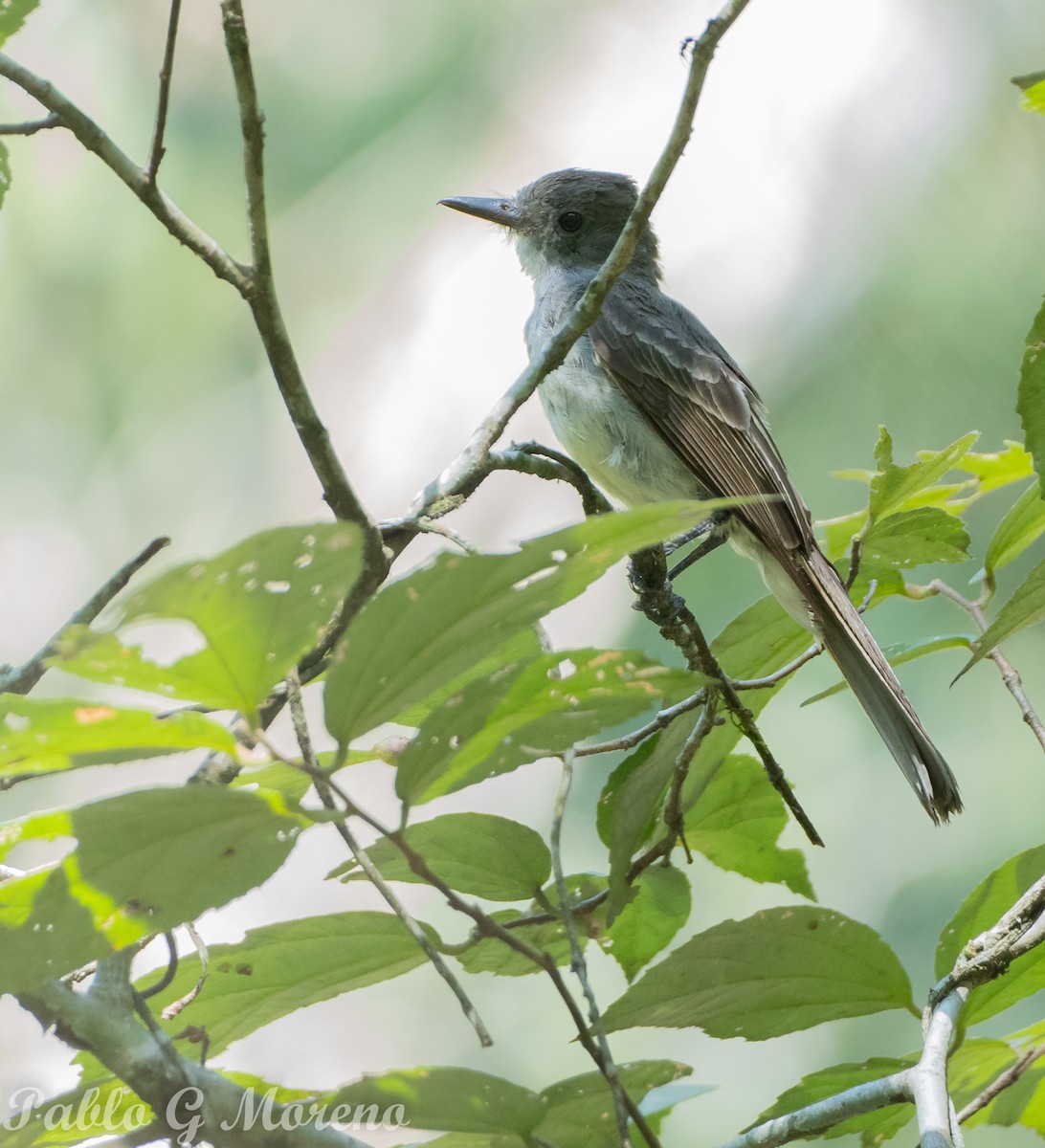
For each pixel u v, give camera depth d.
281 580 2.27
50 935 2.57
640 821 3.83
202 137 13.30
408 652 2.52
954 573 11.09
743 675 4.87
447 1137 3.08
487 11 13.38
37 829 2.50
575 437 8.39
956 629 11.05
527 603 2.54
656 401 8.23
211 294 13.10
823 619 6.16
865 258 11.57
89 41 12.88
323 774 2.58
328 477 3.05
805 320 11.60
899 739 5.91
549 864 3.55
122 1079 2.76
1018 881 3.82
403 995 10.19
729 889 10.59
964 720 11.03
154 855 2.49
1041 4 11.45
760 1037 3.73
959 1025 3.46
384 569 3.21
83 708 2.38
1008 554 4.80
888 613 11.18
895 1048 9.97
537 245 9.55
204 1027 3.45
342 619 3.22
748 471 8.16
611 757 10.88
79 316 12.92
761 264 11.86
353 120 13.48
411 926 2.74
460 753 2.74
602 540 2.47
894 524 4.73
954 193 11.34
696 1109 9.91
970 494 5.61
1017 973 3.72
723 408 8.25
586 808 10.79
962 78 11.61
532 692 2.73
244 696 2.43
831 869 10.88
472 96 13.29
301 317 13.01
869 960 3.59
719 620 11.05
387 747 3.54
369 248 13.03
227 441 13.26
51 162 12.65
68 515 13.16
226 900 2.50
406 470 12.16
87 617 3.26
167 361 13.22
